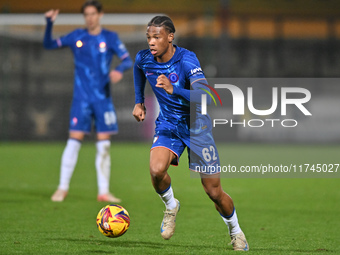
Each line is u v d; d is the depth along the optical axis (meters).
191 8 103.94
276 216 27.28
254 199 33.75
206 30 86.25
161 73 17.83
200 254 17.34
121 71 31.08
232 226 18.33
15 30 84.00
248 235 21.95
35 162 55.72
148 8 103.62
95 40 31.16
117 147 77.00
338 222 25.44
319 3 109.38
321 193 36.88
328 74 98.12
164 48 17.38
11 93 89.19
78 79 31.55
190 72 17.38
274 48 97.69
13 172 47.50
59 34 83.81
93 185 39.94
